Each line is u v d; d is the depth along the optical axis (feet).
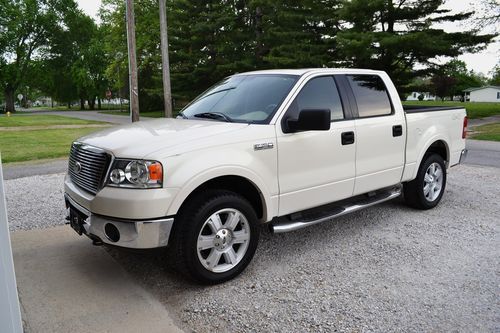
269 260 13.84
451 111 19.94
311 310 10.75
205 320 10.36
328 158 14.26
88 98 236.22
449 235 15.96
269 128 12.82
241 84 15.69
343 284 12.10
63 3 214.07
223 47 103.09
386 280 12.31
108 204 10.84
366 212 19.02
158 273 12.95
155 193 10.59
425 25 76.48
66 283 12.26
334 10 84.99
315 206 14.24
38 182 26.02
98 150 11.66
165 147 11.08
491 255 14.05
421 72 80.38
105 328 9.97
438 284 12.03
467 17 75.92
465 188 23.49
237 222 12.27
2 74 200.85
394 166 16.88
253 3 91.40
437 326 9.98
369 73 16.75
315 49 83.56
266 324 10.16
